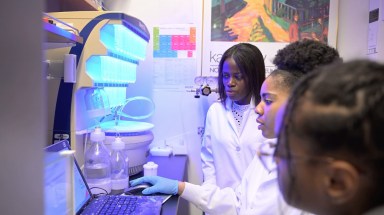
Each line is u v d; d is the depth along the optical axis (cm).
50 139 129
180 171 176
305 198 47
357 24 214
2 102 38
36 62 39
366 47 209
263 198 106
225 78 177
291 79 84
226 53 175
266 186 106
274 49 219
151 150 214
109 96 166
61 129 129
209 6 217
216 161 183
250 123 176
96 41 130
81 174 117
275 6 217
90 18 132
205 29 219
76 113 131
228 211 132
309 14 217
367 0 207
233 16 218
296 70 86
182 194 134
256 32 218
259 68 172
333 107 41
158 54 222
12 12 38
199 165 228
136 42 175
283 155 50
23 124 39
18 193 40
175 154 227
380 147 38
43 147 41
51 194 85
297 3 217
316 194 45
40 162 40
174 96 225
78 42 122
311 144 43
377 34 195
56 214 88
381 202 40
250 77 171
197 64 221
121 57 155
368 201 41
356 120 39
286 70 88
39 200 41
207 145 192
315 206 46
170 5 218
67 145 109
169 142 228
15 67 38
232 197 135
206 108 223
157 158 209
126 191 135
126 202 118
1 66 37
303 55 85
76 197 106
